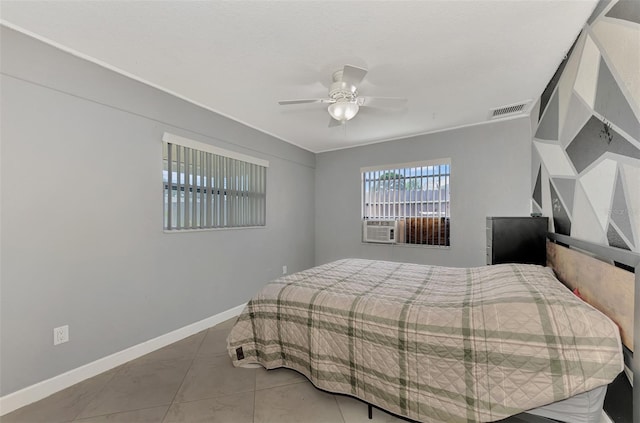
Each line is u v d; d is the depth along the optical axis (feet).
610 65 4.41
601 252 4.46
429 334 4.68
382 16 5.23
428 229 12.75
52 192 6.31
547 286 4.93
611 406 4.10
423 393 4.66
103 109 7.16
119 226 7.50
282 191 13.82
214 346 8.49
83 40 6.11
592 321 3.90
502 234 7.82
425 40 5.95
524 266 6.52
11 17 5.40
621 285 3.83
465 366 4.38
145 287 8.09
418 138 12.88
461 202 11.74
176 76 7.66
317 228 16.15
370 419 5.36
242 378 6.72
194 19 5.37
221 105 9.64
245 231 11.69
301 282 7.06
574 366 3.80
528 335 4.07
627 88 3.94
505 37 5.82
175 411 5.60
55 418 5.44
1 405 5.55
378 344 5.13
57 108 6.38
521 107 9.56
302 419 5.38
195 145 9.40
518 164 10.50
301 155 15.08
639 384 3.44
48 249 6.24
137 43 6.18
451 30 5.61
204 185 9.91
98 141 7.08
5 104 5.69
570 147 6.10
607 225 4.51
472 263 11.51
